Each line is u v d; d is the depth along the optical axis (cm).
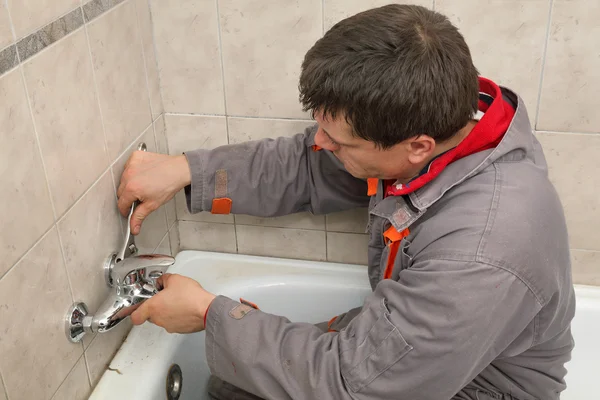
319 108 91
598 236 141
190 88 139
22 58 89
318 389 98
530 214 94
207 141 145
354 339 100
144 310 112
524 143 100
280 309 151
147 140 135
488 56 126
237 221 152
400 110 87
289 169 127
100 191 115
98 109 112
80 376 114
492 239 92
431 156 98
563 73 125
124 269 112
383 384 97
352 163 99
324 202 131
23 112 90
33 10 91
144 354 127
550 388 112
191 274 150
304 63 93
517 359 108
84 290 112
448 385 96
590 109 128
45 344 102
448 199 100
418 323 94
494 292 91
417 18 90
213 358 108
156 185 120
